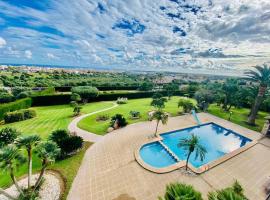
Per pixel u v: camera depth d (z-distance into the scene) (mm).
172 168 15102
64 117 29469
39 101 38469
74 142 16469
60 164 14695
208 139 25078
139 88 64938
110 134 22703
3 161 8242
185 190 6375
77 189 11805
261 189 13070
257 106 29547
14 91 47906
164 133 24422
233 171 15398
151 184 12820
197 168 15367
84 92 41312
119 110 36062
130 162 15812
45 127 23984
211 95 38812
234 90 37875
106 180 13016
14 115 26062
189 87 64438
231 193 6328
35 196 10234
